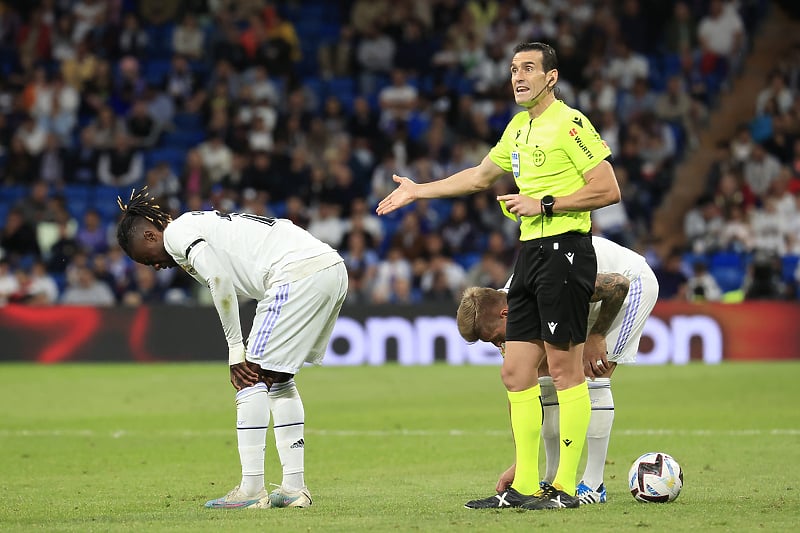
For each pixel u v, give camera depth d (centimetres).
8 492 2481
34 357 6081
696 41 8550
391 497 2348
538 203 2078
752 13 8581
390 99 7950
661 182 7612
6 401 4575
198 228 2212
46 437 3591
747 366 5738
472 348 6094
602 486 2283
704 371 5506
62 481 2672
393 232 7344
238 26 8675
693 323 6025
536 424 2147
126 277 6606
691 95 8000
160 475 2783
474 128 7638
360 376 5450
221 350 6109
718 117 8150
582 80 7862
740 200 7212
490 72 8119
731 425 3741
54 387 5025
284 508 2184
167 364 6034
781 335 6066
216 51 8200
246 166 7312
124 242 2247
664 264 6494
